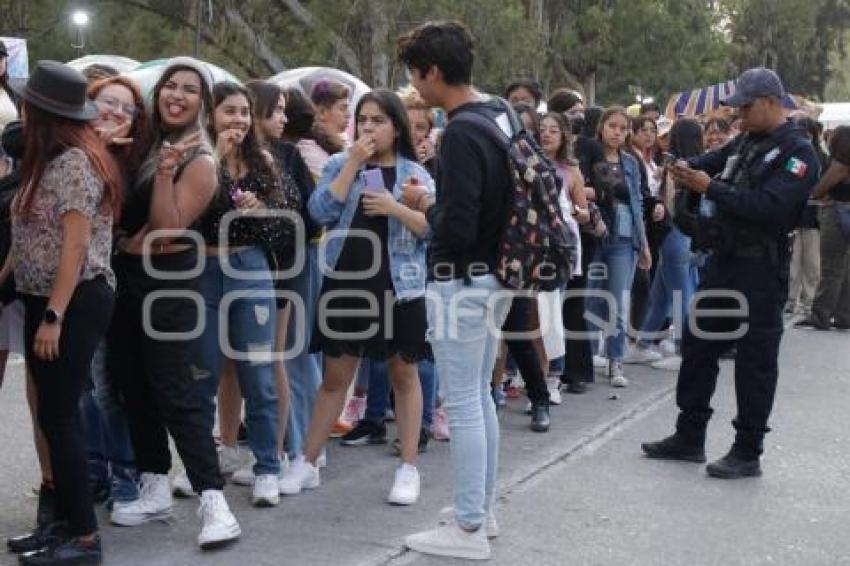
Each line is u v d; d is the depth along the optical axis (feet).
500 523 15.53
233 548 14.20
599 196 24.26
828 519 16.05
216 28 73.77
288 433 17.01
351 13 66.18
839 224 34.35
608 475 18.12
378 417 19.72
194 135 14.10
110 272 13.24
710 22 95.04
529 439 20.42
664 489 17.35
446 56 13.28
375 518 15.56
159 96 14.15
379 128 15.96
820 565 14.20
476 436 13.91
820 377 27.12
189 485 16.26
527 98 23.95
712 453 19.60
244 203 15.01
